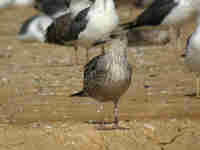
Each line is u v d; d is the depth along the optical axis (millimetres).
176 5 14031
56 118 8859
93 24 12406
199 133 8031
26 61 14219
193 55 9984
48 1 18531
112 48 7727
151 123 8234
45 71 12828
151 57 14031
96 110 9336
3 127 8164
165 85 11070
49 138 7863
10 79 12086
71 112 9258
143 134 8016
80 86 11305
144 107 9414
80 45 13281
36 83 11641
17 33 19422
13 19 23453
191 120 8359
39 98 10375
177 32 15000
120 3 22281
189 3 13930
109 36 7895
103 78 7840
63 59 14359
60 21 13477
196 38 9875
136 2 22406
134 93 10469
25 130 8031
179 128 8156
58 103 9930
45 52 15508
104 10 12320
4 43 17297
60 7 17906
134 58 13992
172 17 14211
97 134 7934
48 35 14109
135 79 11664
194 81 11328
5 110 9523
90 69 8172
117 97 8109
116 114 8250
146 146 7809
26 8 27422
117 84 7793
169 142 7914
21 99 10336
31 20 17625
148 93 10430
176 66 12852
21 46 16688
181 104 9555
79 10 13289
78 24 12758
